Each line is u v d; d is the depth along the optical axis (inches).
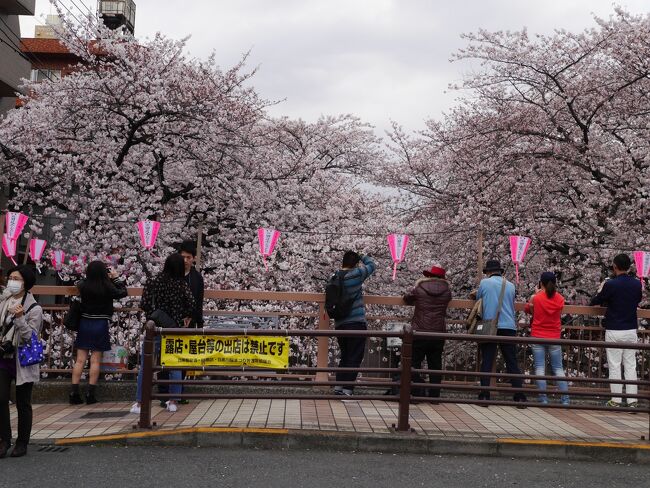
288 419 259.4
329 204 623.8
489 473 211.3
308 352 345.4
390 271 563.5
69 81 527.2
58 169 514.6
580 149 526.6
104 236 495.2
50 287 323.9
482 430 253.0
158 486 184.5
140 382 285.9
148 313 282.7
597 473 217.8
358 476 201.3
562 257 528.4
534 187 523.5
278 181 604.1
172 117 539.5
